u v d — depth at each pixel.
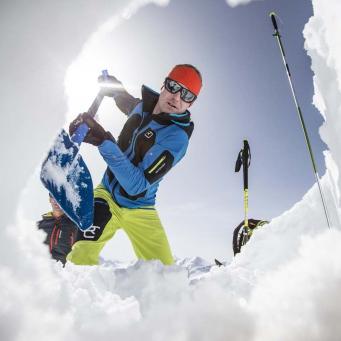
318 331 1.36
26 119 1.35
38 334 1.23
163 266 1.96
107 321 1.40
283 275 1.75
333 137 2.15
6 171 1.32
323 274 1.61
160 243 2.62
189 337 1.34
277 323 1.41
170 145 2.54
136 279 1.88
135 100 2.89
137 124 2.61
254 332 1.38
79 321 1.36
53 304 1.34
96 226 2.54
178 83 2.55
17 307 1.24
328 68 2.11
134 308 1.53
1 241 1.29
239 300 1.59
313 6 2.30
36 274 1.36
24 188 1.36
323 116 2.35
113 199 2.58
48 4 1.38
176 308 1.48
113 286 1.86
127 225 2.62
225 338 1.35
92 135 2.16
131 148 2.57
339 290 1.50
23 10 1.36
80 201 1.97
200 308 1.45
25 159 1.36
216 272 2.19
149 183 2.51
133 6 1.58
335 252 1.73
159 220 2.69
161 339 1.32
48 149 1.43
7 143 1.32
